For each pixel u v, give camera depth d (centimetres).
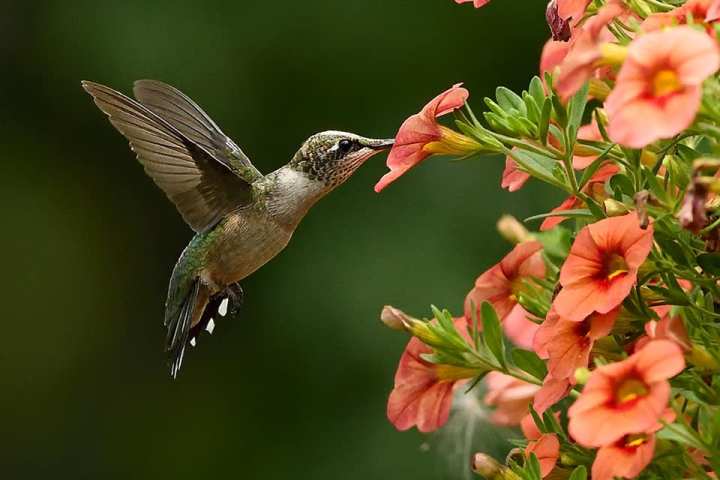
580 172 522
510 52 1230
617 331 459
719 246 448
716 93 424
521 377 500
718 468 421
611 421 395
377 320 1168
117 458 1302
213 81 1229
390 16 1238
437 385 516
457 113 497
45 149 1330
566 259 461
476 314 512
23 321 1312
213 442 1261
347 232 1194
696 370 455
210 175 682
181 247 1341
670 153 472
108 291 1329
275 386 1220
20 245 1316
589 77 443
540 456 473
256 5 1241
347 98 1236
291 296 1199
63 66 1284
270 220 691
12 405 1306
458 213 1174
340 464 1177
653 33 402
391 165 503
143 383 1320
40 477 1304
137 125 654
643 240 434
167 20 1234
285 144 1236
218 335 1243
